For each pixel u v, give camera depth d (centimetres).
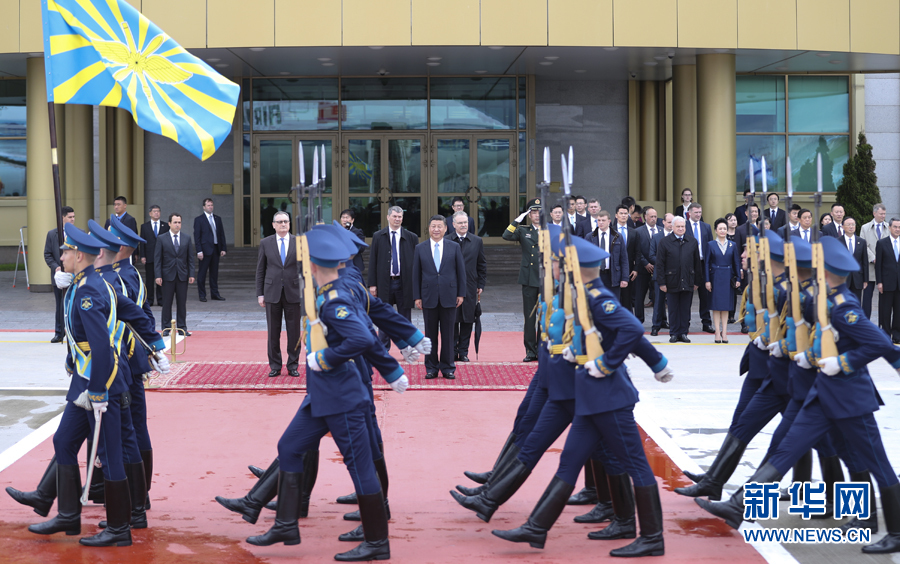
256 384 972
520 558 493
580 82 2431
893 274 1302
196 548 505
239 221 2273
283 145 2272
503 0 1731
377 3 1722
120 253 582
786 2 1781
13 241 2480
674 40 1766
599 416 488
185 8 1720
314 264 488
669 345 1298
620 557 491
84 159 1959
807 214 1348
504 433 777
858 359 484
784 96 2420
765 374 575
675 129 2034
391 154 2277
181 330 1163
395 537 527
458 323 1149
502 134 2270
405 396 933
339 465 684
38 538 519
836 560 488
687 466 671
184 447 724
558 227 546
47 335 1351
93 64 764
